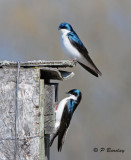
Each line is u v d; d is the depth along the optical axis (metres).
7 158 9.62
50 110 10.34
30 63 9.87
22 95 9.70
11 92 9.70
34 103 9.67
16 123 9.65
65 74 10.48
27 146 9.62
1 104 9.69
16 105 9.66
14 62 9.84
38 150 9.62
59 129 11.70
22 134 9.65
